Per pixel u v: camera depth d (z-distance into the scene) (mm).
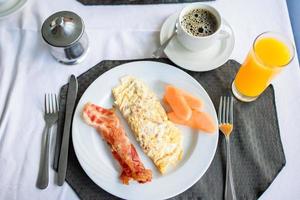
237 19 896
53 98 796
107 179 687
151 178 689
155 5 908
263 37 784
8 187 707
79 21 777
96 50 855
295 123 782
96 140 735
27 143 751
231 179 710
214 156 739
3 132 760
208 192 708
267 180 716
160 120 746
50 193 703
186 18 811
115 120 741
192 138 746
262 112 789
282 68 711
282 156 742
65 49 776
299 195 709
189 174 694
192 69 813
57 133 752
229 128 756
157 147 719
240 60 850
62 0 907
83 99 767
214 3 912
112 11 898
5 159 733
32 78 821
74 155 733
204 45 793
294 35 1002
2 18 875
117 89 775
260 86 759
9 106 783
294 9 1033
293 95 810
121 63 834
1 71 825
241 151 746
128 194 672
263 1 915
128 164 690
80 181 710
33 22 883
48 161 728
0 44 859
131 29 878
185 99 761
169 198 694
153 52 847
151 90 799
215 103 796
